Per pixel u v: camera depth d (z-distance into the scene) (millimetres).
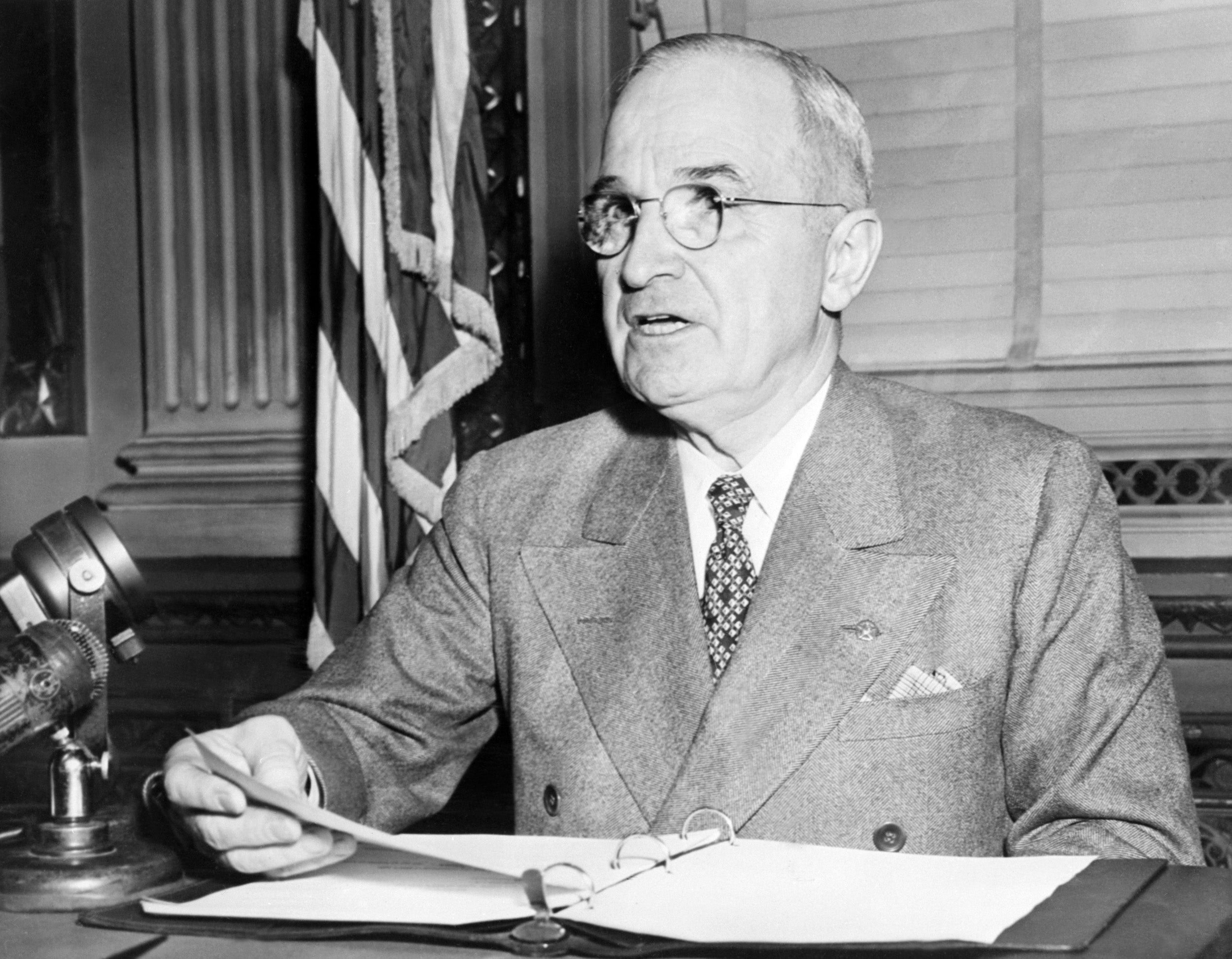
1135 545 3012
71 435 3846
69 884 1165
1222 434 3016
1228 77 3068
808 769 1424
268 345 3709
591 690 1526
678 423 1594
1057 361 3174
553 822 1504
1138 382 3104
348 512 3025
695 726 1463
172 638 3617
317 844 1178
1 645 1317
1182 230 3107
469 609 1704
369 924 1004
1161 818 1365
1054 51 3180
